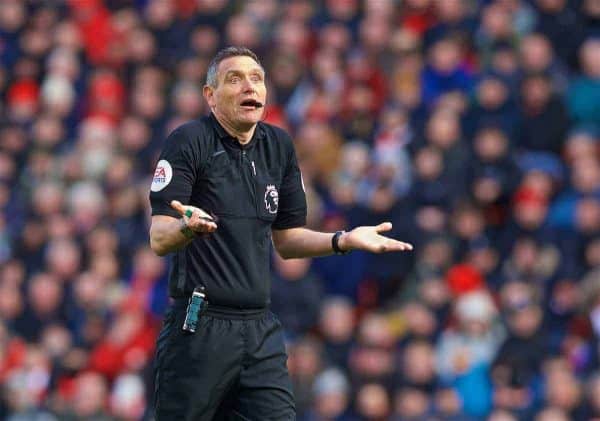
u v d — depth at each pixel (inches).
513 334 1892.2
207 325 987.3
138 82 2664.9
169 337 993.5
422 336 1932.8
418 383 1849.2
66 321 2176.4
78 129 2657.5
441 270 2068.2
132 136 2529.5
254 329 997.2
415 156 2236.7
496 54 2469.2
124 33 2815.0
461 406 1861.5
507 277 2039.9
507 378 1870.1
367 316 2041.1
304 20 2669.8
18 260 2294.5
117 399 1930.4
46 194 2413.9
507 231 2113.7
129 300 2143.2
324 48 2583.7
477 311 1934.1
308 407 1840.6
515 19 2561.5
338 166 2333.9
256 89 992.9
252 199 1000.9
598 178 2145.7
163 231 944.9
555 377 1764.3
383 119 2363.4
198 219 921.5
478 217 2142.0
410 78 2479.1
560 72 2466.8
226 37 2699.3
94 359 2034.9
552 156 2301.9
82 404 1904.5
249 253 995.9
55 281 2198.6
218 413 1016.9
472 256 2082.9
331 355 1921.8
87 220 2347.4
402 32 2554.1
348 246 1016.9
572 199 2122.3
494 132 2206.0
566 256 2052.2
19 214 2468.0
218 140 997.2
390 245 1004.6
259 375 997.2
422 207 2158.0
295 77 2511.1
